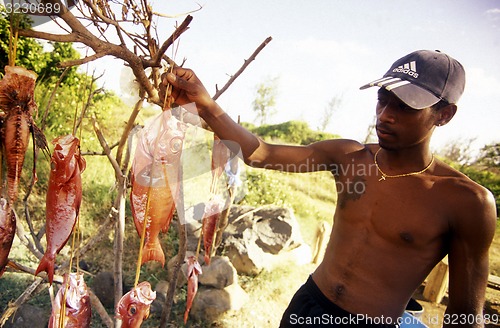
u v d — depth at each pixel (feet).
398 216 5.44
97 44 3.97
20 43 18.75
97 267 15.01
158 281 14.52
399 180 5.52
